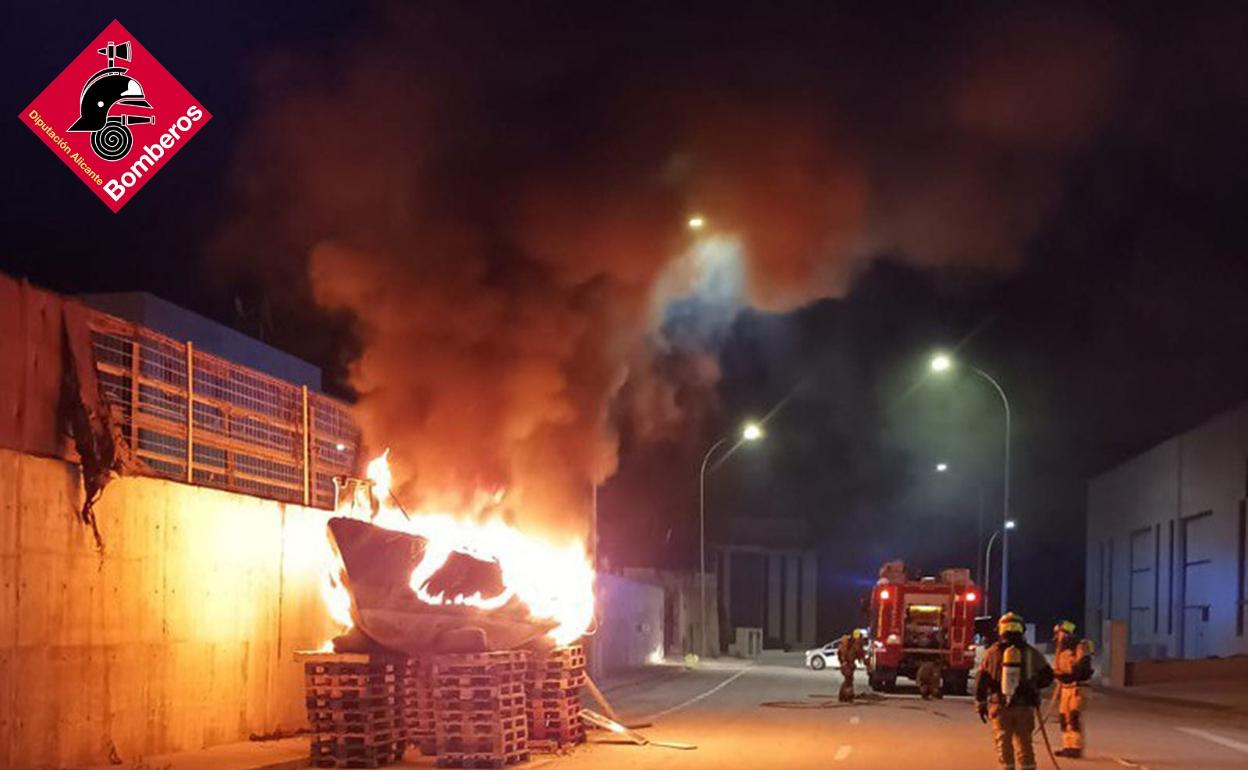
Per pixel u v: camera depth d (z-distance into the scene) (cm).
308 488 1950
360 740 1494
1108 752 1805
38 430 1305
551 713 1692
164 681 1505
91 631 1366
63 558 1323
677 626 5656
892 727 2125
